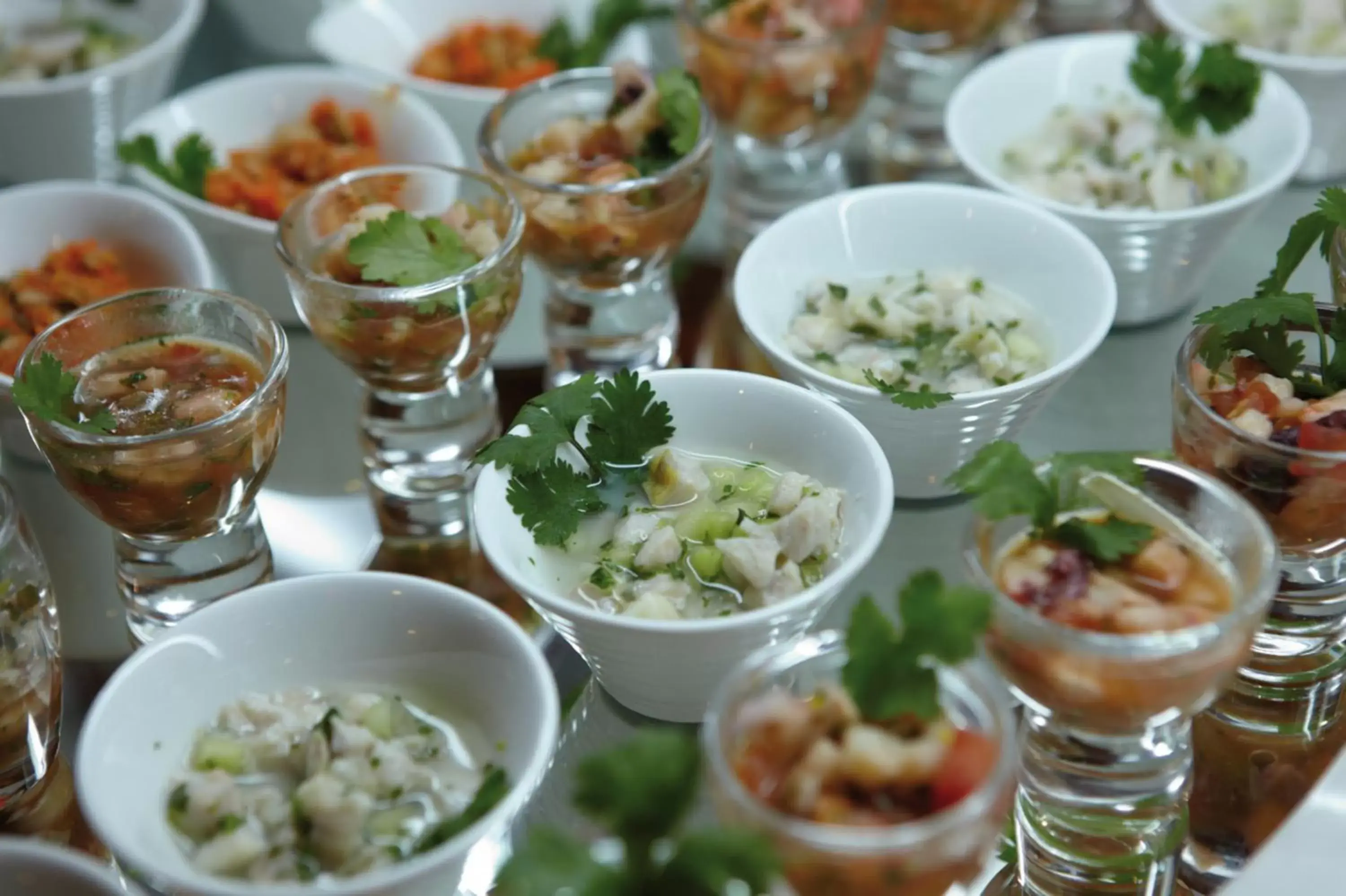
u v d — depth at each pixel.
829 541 0.65
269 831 0.60
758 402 0.68
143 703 0.62
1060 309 0.73
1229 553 0.62
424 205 0.74
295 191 0.80
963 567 0.62
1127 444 0.74
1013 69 0.82
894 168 0.85
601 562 0.66
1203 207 0.74
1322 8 0.84
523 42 0.89
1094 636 0.59
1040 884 0.62
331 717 0.61
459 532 0.72
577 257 0.73
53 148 0.84
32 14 0.90
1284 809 0.64
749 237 0.82
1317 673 0.67
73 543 0.72
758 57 0.78
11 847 0.60
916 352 0.72
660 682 0.64
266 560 0.70
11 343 0.74
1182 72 0.80
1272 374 0.67
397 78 0.83
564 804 0.64
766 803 0.58
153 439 0.65
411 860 0.60
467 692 0.63
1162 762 0.63
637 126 0.75
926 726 0.58
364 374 0.71
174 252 0.75
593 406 0.67
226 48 0.94
